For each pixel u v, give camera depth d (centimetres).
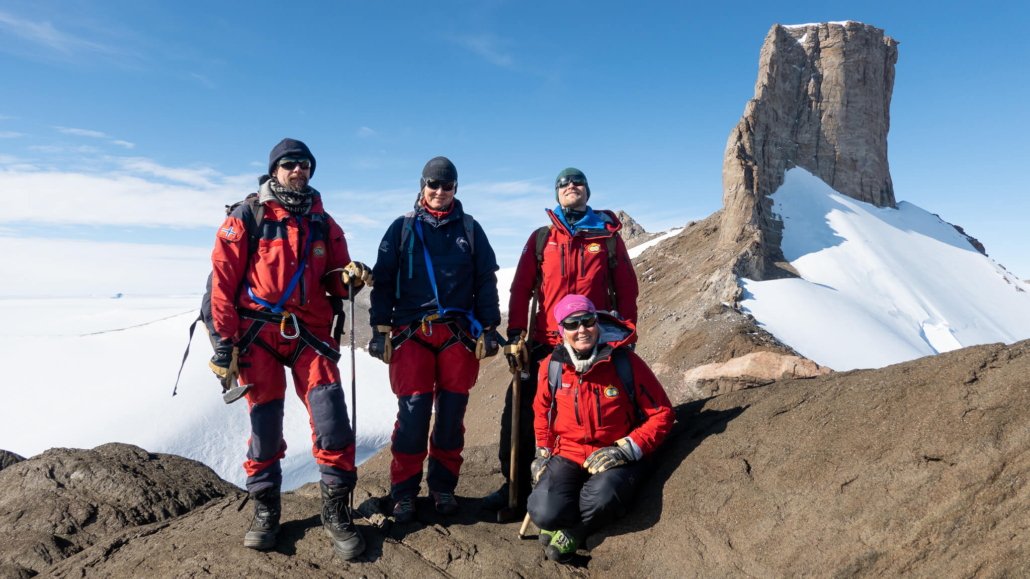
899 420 227
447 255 320
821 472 231
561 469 280
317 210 292
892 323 3772
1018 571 172
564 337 279
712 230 4972
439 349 318
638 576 246
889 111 5619
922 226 5478
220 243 269
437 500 320
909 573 191
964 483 193
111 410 6175
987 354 225
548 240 344
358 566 265
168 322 9231
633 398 281
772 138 5062
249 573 258
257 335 272
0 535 347
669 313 3838
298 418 4409
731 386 877
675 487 270
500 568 262
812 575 206
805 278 4169
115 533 356
